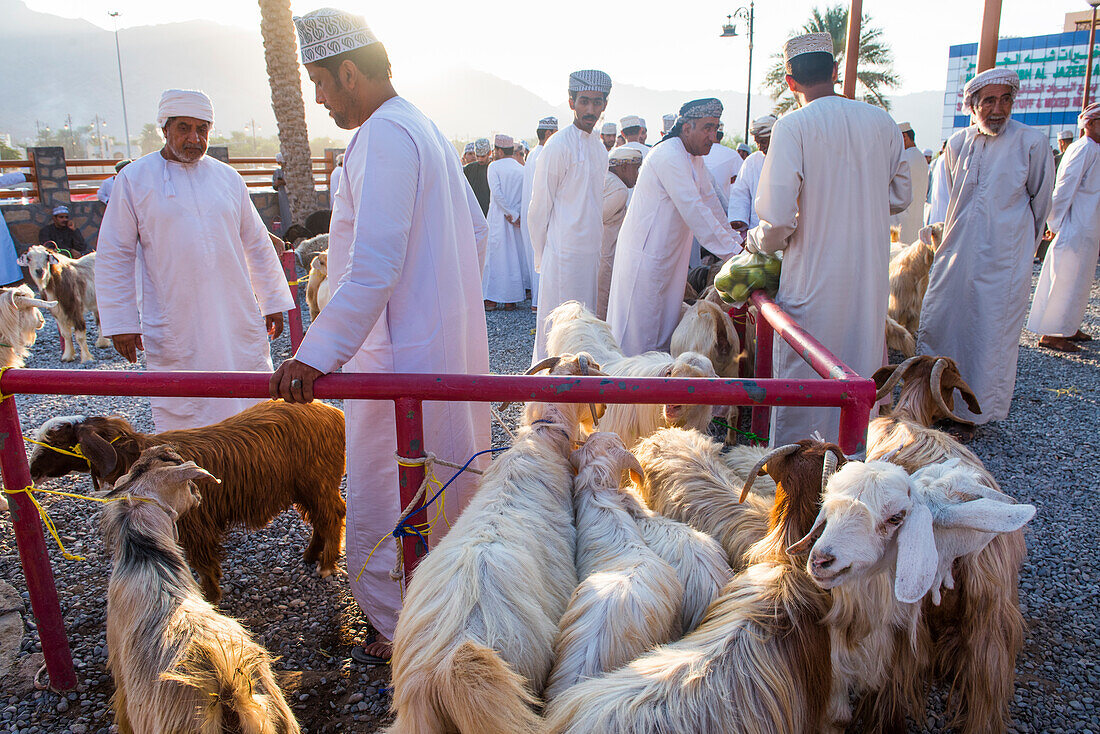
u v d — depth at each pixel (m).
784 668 2.33
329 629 3.86
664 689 2.21
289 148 17.38
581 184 6.91
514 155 13.95
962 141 6.33
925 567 2.17
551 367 3.93
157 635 2.67
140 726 2.63
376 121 3.13
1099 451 6.02
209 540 3.79
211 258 4.86
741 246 6.07
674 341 6.18
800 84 4.57
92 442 3.51
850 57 10.08
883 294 4.55
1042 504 5.18
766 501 3.53
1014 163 6.03
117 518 2.93
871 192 4.36
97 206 17.48
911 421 3.39
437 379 2.83
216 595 3.92
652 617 2.53
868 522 2.21
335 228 3.33
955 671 2.91
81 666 3.60
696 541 3.04
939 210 8.46
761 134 8.99
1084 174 8.53
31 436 3.98
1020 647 2.96
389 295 3.06
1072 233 8.68
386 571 3.49
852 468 2.31
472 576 2.47
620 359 5.01
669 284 6.49
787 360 4.57
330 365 2.89
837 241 4.35
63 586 4.28
